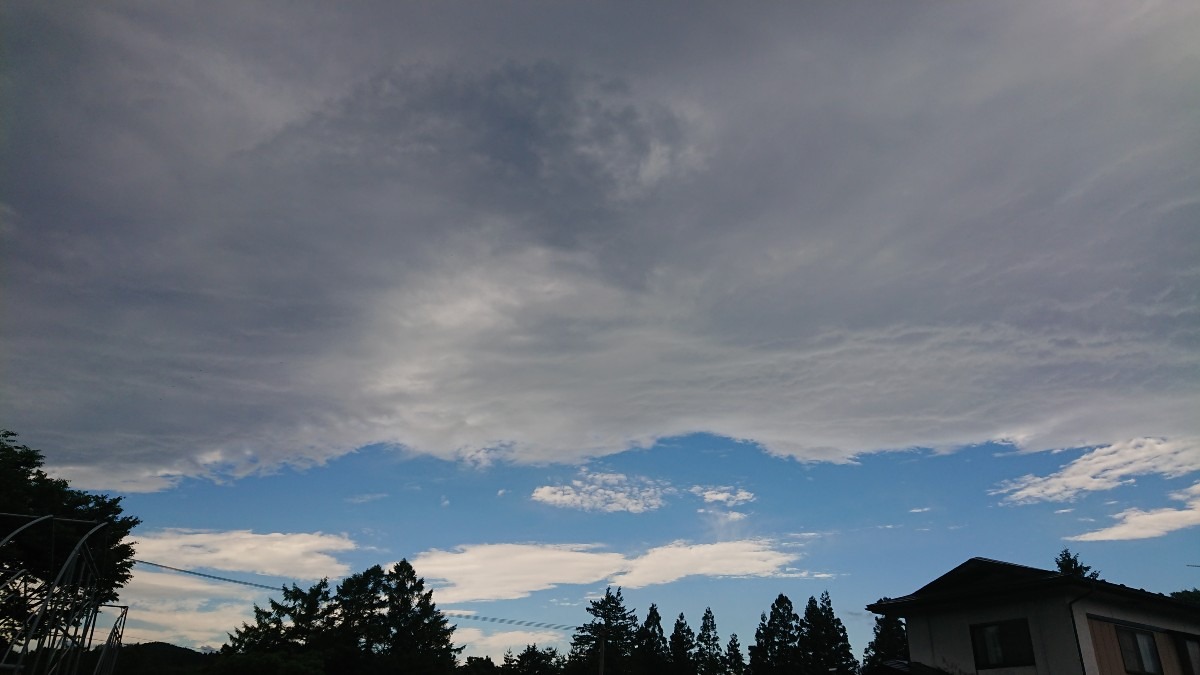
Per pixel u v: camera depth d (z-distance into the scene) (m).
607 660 69.62
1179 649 23.48
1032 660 21.48
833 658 67.62
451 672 51.31
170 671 46.94
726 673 75.75
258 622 47.56
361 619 49.75
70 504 31.03
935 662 24.11
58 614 17.83
